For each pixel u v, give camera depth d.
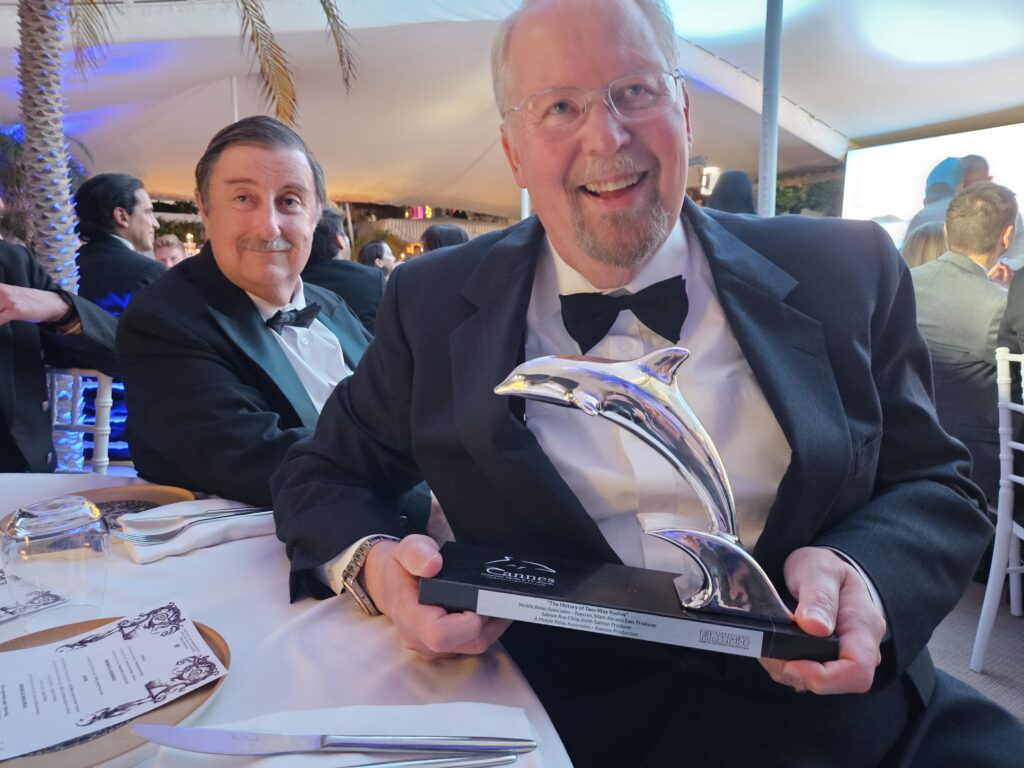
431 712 0.54
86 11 3.19
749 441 0.78
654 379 0.57
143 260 2.80
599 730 0.72
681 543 0.56
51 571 0.82
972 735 0.77
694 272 0.86
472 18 4.57
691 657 0.71
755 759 0.69
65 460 2.08
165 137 6.46
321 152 7.24
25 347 1.70
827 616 0.56
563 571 0.64
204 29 4.16
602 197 0.76
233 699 0.58
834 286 0.80
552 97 0.73
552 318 0.87
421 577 0.61
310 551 0.79
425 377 0.86
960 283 2.51
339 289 2.51
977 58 4.47
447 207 9.37
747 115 5.55
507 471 0.74
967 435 2.50
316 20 4.39
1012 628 2.23
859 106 5.32
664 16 0.77
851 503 0.78
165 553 0.90
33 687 0.57
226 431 1.12
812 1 4.17
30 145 2.79
